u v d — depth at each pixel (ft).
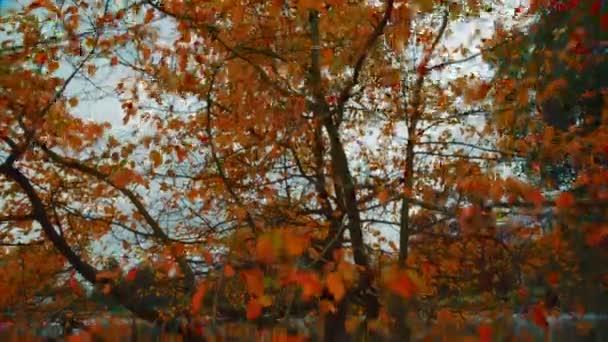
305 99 24.25
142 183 26.09
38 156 26.50
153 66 24.64
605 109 23.49
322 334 22.54
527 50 24.76
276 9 23.31
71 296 26.37
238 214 23.86
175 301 24.93
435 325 21.85
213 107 25.58
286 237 18.65
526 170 23.93
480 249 23.07
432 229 22.77
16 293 26.86
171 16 23.16
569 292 22.41
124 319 24.94
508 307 22.39
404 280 19.85
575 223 21.66
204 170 26.43
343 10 23.17
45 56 23.61
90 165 26.96
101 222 28.45
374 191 23.58
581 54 24.17
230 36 23.56
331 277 19.03
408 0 22.99
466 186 22.29
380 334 22.12
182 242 24.76
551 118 24.64
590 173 22.36
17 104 24.21
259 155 26.32
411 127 25.29
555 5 24.64
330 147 25.16
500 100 24.98
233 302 22.48
